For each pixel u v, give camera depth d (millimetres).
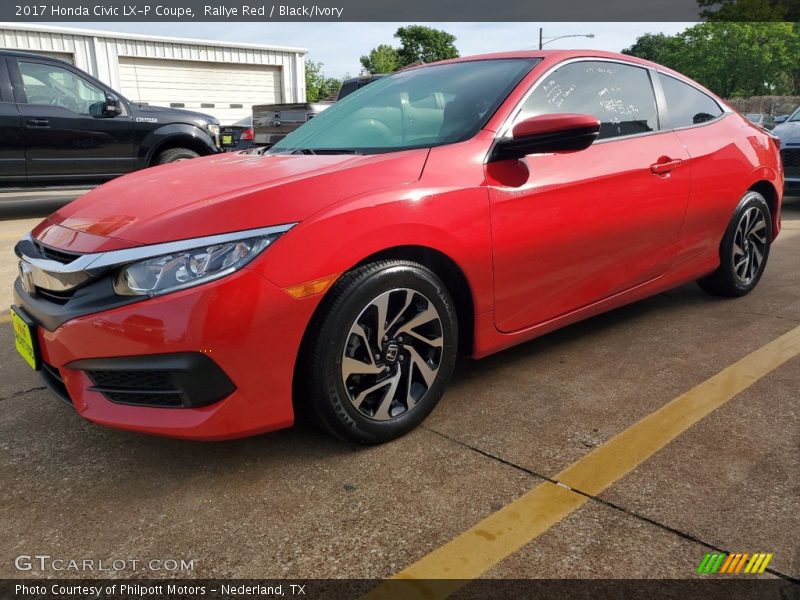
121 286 1960
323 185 2152
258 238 1973
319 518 1949
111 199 2379
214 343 1912
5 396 2826
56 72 7707
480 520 1919
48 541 1868
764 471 2127
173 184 2381
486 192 2443
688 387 2781
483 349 2594
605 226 2898
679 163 3262
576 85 2980
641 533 1841
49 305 2113
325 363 2115
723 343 3289
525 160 2611
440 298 2375
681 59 55906
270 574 1727
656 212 3156
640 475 2121
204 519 1957
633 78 3299
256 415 2029
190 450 2352
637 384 2826
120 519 1964
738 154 3695
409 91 3061
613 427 2451
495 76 2895
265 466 2234
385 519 1936
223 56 18703
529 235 2592
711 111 3758
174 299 1901
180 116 8625
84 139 7859
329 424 2207
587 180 2787
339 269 2070
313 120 3273
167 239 1967
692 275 3598
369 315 2205
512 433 2424
